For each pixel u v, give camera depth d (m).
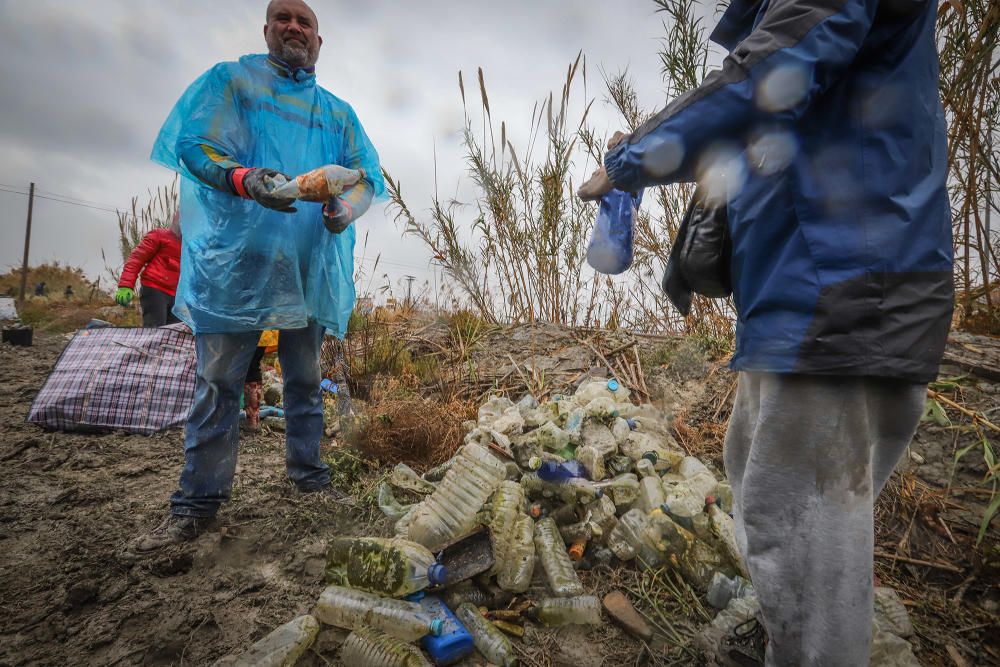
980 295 4.13
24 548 2.34
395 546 2.01
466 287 5.54
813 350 1.21
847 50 1.17
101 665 1.72
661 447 2.90
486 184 5.06
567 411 2.99
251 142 2.45
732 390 3.85
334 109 2.72
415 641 1.80
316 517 2.59
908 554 2.40
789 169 1.27
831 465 1.26
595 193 1.73
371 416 3.50
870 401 1.31
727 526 2.17
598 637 1.92
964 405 3.08
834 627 1.24
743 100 1.24
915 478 2.75
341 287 2.83
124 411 3.79
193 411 2.44
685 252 1.59
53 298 16.81
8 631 1.85
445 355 5.20
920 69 1.26
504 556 2.14
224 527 2.47
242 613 1.97
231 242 2.39
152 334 4.18
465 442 3.12
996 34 3.03
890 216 1.22
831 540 1.25
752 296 1.36
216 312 2.39
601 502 2.34
